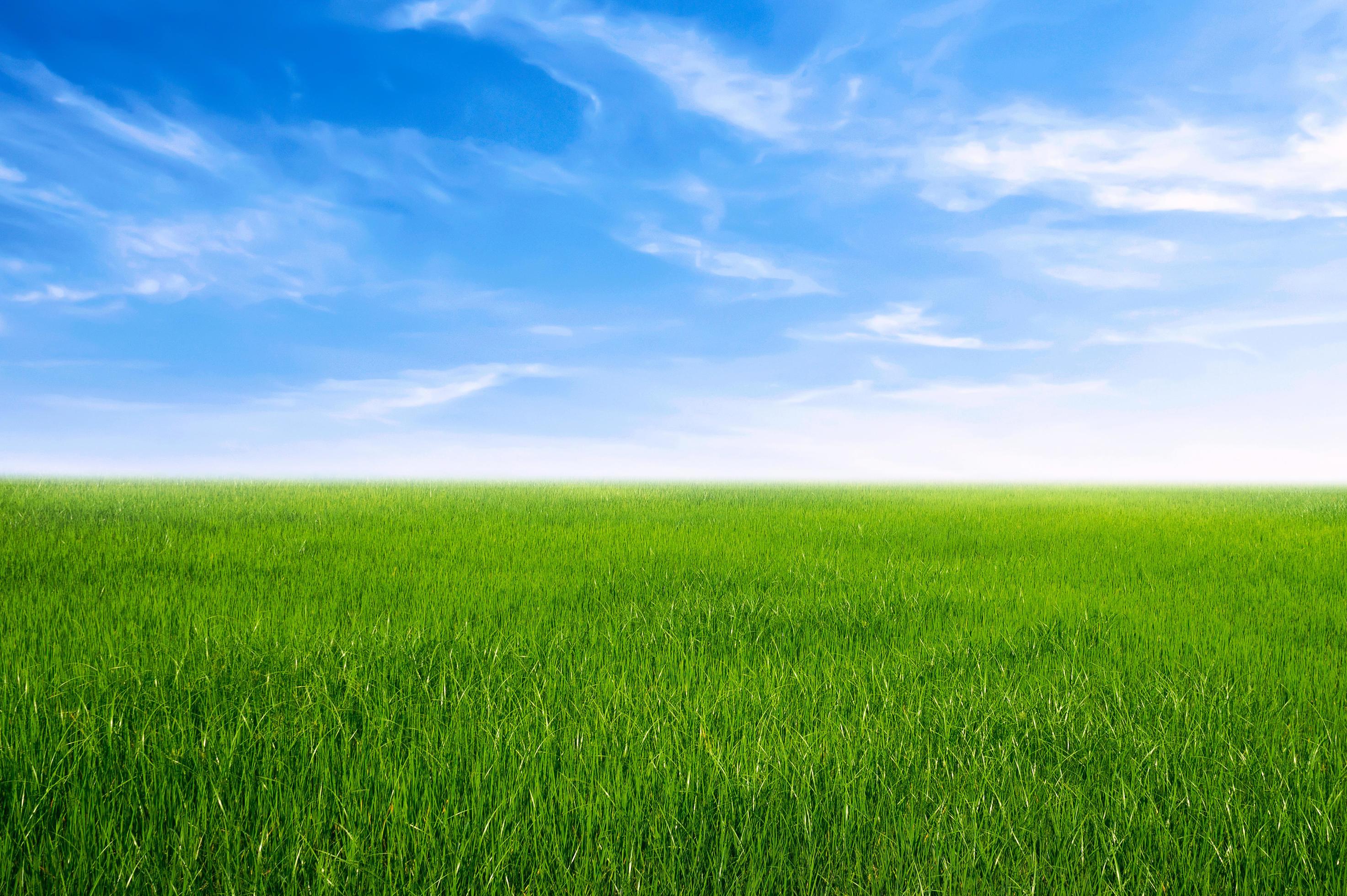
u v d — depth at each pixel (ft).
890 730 10.63
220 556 25.08
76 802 8.11
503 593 20.07
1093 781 9.25
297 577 21.88
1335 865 7.54
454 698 11.72
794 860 7.71
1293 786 9.05
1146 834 8.03
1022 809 8.49
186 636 14.76
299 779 8.85
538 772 9.17
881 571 24.14
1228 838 7.98
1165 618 18.15
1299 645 16.06
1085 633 16.65
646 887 7.17
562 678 12.81
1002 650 15.40
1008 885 7.28
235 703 11.26
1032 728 10.84
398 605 18.38
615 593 20.57
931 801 8.71
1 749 9.26
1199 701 11.94
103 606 17.30
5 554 24.21
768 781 8.99
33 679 11.85
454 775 9.02
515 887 7.30
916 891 7.21
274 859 7.54
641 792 8.76
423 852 7.47
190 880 7.04
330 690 11.98
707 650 15.31
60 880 7.00
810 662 14.21
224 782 8.75
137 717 10.71
